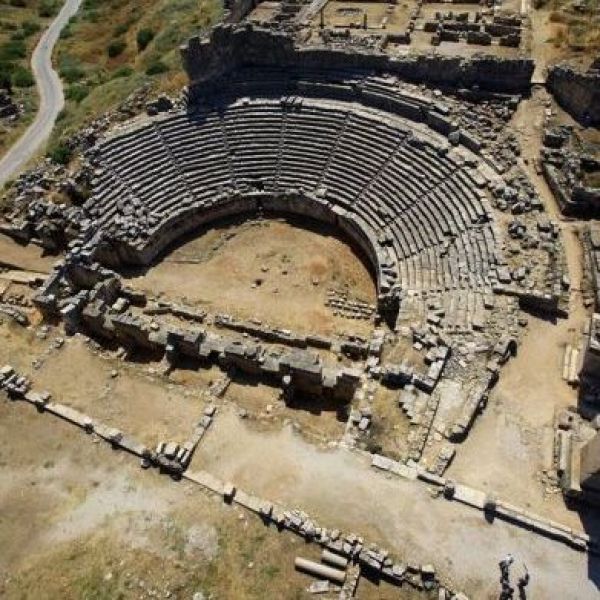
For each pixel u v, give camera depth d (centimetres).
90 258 3978
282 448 2803
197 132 4444
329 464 2691
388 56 4256
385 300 3516
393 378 2950
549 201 3516
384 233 3838
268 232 4288
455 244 3500
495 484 2494
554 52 4231
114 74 6119
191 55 4391
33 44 7762
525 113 3941
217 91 4591
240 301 3856
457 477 2528
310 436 2844
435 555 2339
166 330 3475
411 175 3900
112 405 3170
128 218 4150
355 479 2611
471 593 2230
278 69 4581
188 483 2748
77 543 2612
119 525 2645
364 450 2719
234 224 4372
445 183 3747
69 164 4581
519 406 2722
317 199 4150
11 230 4275
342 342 3475
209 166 4388
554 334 2962
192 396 3170
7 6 8850
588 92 3709
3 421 3152
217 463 2797
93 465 2892
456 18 4625
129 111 4734
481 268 3297
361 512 2505
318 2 5141
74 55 7231
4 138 5647
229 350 3297
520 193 3522
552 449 2569
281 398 3231
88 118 5059
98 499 2755
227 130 4431
